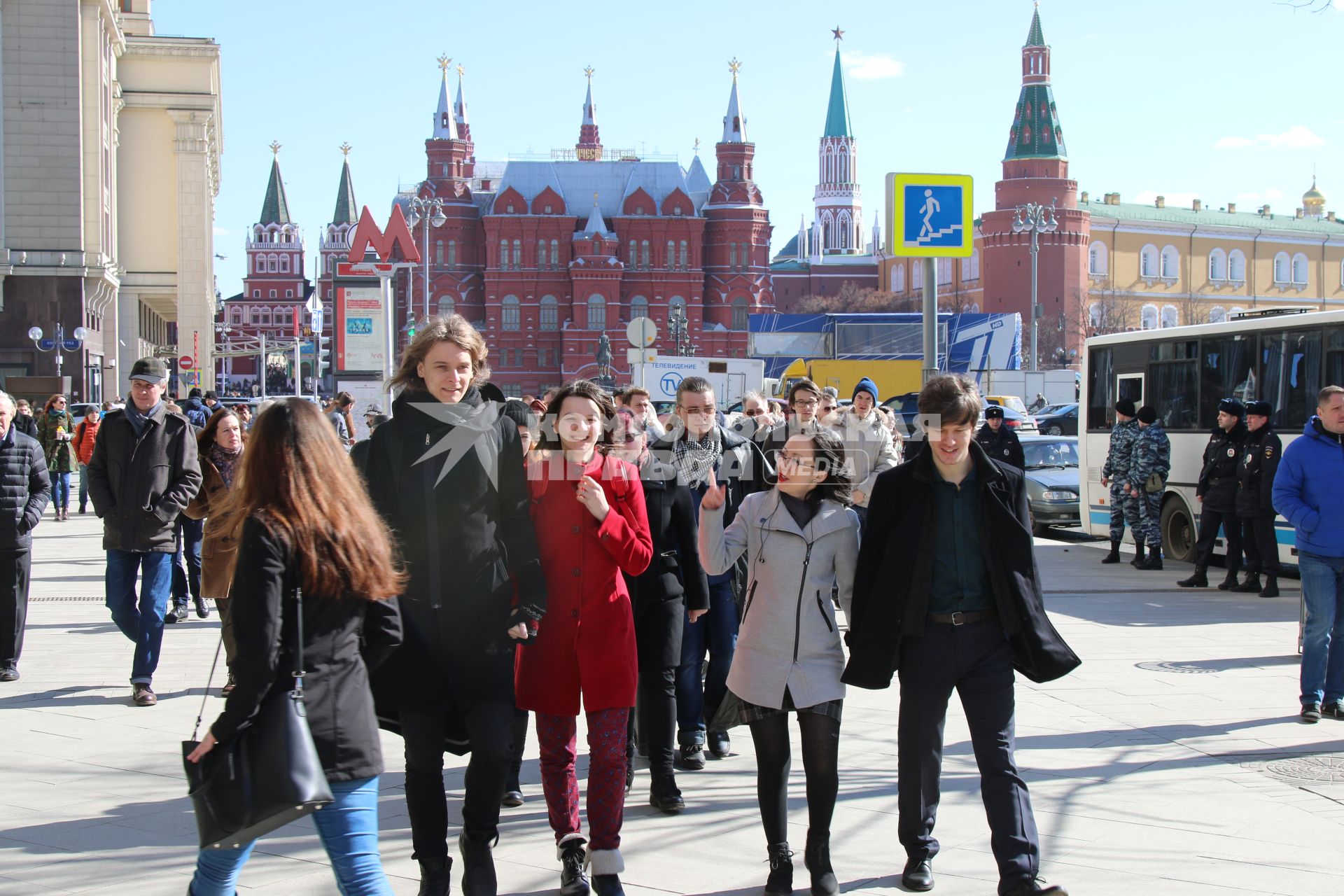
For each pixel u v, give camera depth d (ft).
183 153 213.25
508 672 14.52
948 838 17.33
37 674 28.73
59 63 158.10
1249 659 30.86
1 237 156.35
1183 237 414.00
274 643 11.51
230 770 11.29
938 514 15.39
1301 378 45.52
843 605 16.19
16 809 18.53
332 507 11.98
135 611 26.20
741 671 15.70
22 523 27.81
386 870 16.21
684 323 305.12
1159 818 18.17
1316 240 434.30
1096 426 58.39
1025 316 380.99
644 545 15.84
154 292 214.69
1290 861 16.34
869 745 22.58
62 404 73.72
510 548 14.89
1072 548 59.11
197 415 56.70
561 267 406.21
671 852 16.90
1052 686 27.55
